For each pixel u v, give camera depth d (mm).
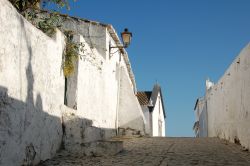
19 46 8227
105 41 17938
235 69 14688
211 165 9398
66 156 10422
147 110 28594
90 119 13852
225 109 17562
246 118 12938
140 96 30031
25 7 11047
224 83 17688
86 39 17875
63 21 16547
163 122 38031
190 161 10031
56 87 10805
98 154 10742
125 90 21906
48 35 11047
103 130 16281
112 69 19688
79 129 11609
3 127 7344
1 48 7348
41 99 9516
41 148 9367
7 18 7625
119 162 9703
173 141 16453
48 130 9914
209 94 25109
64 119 11195
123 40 16656
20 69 8258
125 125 21500
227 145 14695
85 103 14164
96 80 15938
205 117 28297
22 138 8242
